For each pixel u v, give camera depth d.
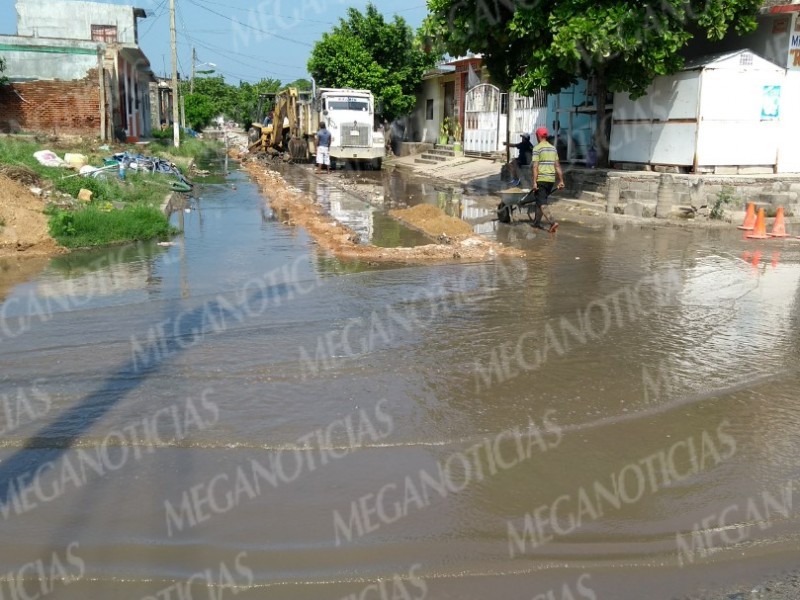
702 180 14.72
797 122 16.48
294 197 18.34
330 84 33.69
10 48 24.62
